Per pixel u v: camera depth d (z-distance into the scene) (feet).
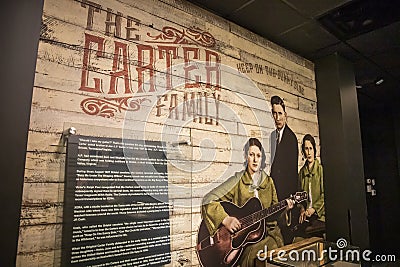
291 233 8.31
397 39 9.01
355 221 9.11
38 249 4.21
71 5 5.04
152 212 5.46
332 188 9.46
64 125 4.70
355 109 10.34
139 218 5.26
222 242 6.61
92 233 4.69
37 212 4.28
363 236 9.28
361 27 8.27
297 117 9.32
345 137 9.48
